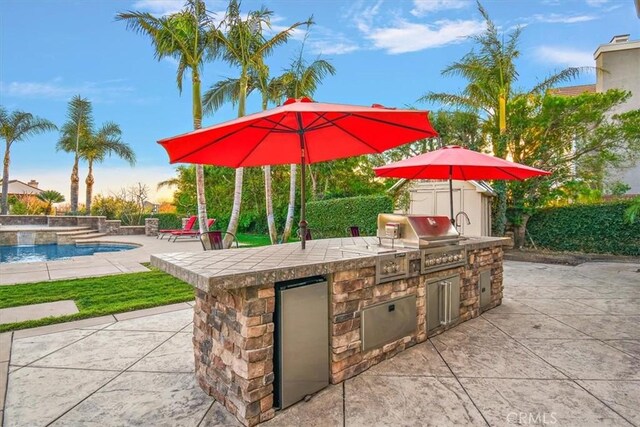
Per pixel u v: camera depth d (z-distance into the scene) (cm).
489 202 1260
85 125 2322
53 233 1694
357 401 270
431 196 1304
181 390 287
